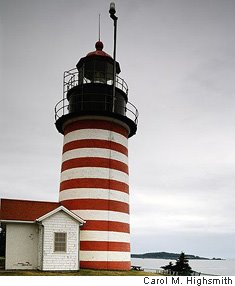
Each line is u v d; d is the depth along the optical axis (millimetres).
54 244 22734
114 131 26922
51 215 22953
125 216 26172
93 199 25219
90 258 24250
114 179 26078
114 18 27109
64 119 26922
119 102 27297
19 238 23156
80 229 24594
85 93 26609
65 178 26438
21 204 24016
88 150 26109
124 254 25406
